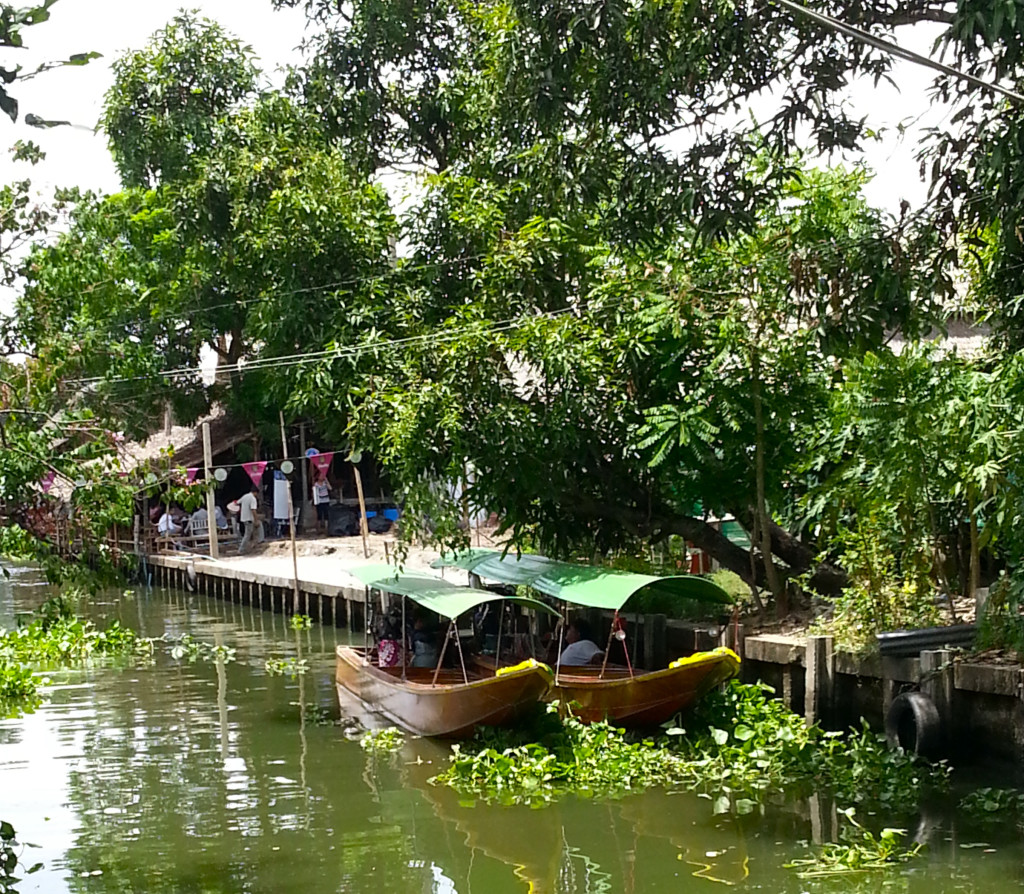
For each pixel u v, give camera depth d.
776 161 10.32
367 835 10.25
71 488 9.61
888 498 12.81
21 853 9.80
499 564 16.66
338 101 22.19
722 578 19.22
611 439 16.20
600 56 9.86
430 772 12.36
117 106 27.17
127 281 29.61
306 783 12.03
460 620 16.55
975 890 8.41
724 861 9.29
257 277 22.69
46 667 20.02
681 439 14.31
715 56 9.41
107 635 22.48
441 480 15.75
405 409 15.06
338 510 34.38
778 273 14.21
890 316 9.58
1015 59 7.95
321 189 20.14
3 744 13.96
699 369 15.38
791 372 15.01
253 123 22.42
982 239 11.99
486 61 18.50
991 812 10.12
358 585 24.19
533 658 13.86
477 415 15.43
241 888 8.95
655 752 12.20
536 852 9.71
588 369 15.12
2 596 33.03
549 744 12.71
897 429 12.36
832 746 11.86
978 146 8.93
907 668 11.86
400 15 21.56
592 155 10.66
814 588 15.91
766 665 13.89
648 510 16.52
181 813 11.00
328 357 18.16
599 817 10.58
